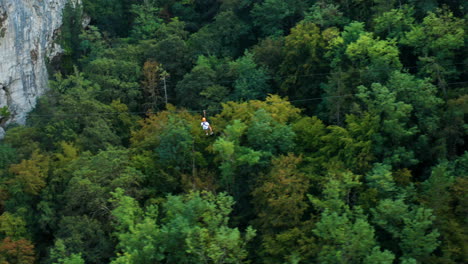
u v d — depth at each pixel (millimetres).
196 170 46969
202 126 46281
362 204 38969
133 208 38906
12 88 58281
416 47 49531
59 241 37719
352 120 43750
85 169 44094
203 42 65250
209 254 32969
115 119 55000
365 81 47406
